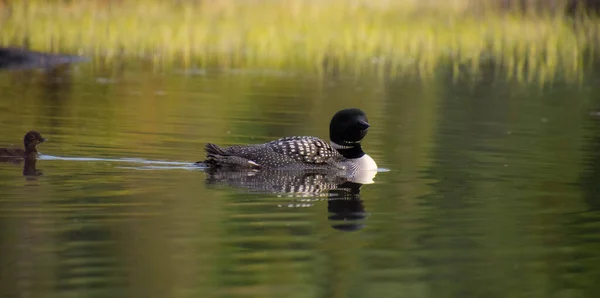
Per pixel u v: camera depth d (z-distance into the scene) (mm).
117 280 8461
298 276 8766
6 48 28938
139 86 24766
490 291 8523
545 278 8922
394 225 10711
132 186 12352
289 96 23969
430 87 26781
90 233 9914
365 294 8328
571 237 10359
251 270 8898
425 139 17969
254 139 17344
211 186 12547
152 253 9297
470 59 32812
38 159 14016
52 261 8945
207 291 8281
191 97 23016
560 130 19719
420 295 8344
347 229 10484
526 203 12094
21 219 10398
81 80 25531
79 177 12797
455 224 10844
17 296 7980
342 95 24531
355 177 13742
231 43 34469
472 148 16969
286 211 11234
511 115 21906
